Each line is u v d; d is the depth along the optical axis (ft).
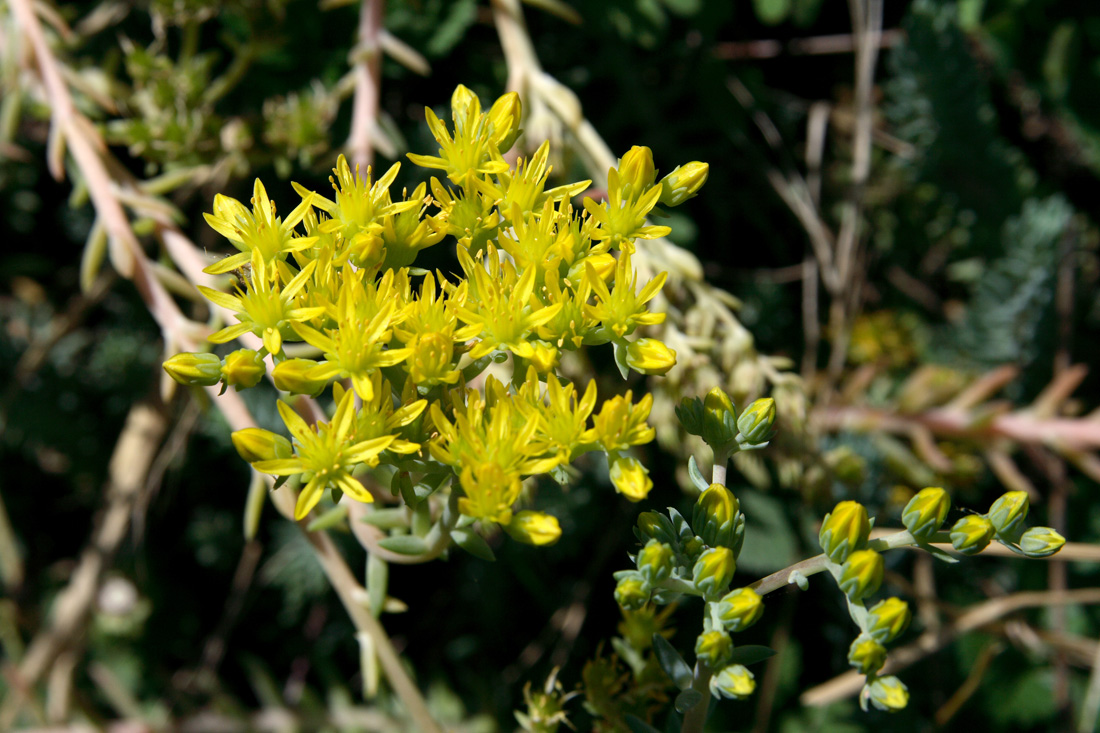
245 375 0.67
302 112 0.97
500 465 0.67
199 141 0.95
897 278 1.27
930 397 1.10
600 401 0.95
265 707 1.14
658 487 1.08
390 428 0.67
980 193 1.22
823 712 1.06
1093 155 1.21
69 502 1.24
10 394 1.14
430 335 0.67
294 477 0.67
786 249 1.25
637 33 1.12
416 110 1.13
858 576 0.66
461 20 1.10
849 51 1.26
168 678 1.15
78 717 1.11
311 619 1.18
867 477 1.07
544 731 0.75
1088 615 1.12
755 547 1.02
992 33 1.24
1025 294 1.15
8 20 0.97
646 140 1.19
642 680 0.75
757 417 0.69
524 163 0.71
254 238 0.69
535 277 0.69
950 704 1.03
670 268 0.88
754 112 1.22
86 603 1.07
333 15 1.10
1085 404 1.21
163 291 0.87
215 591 1.21
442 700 1.07
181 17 0.96
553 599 1.12
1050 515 1.10
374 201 0.70
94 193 0.89
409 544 0.72
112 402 1.20
